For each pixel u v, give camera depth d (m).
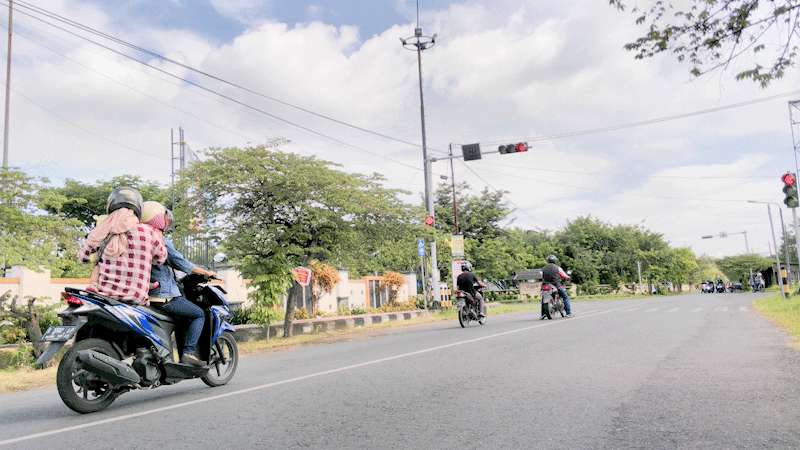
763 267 101.31
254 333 15.12
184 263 6.12
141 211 6.06
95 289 5.55
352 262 16.02
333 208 14.84
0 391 7.46
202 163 14.07
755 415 4.61
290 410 5.17
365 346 11.37
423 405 5.23
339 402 5.46
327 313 23.14
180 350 6.08
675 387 5.78
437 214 41.44
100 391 5.46
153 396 6.12
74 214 37.16
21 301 13.82
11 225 11.15
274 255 14.32
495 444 3.96
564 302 17.33
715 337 10.48
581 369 7.02
